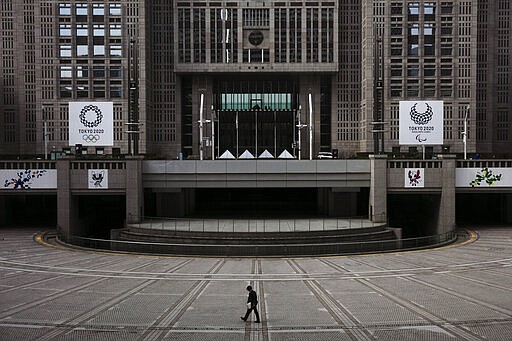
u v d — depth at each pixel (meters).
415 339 21.55
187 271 37.41
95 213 73.69
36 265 39.53
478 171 62.88
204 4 102.50
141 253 46.56
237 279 34.38
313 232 50.78
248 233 50.28
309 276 35.41
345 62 106.38
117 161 61.50
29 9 100.19
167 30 105.25
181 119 105.88
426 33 99.50
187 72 102.62
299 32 103.25
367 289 31.11
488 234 58.66
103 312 25.73
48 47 98.38
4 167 62.88
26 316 24.97
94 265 39.81
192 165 62.69
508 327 23.17
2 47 102.12
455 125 99.62
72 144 63.47
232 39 102.75
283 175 62.62
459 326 23.34
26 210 79.56
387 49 99.69
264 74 105.31
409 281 33.47
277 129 107.56
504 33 104.44
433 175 61.97
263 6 102.81
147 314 25.41
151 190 66.75
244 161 62.56
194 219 62.91
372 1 99.75
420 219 71.69
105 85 98.56
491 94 103.81
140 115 98.69
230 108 107.44
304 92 106.38
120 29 98.19
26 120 100.62
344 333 22.41
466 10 99.06
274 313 25.69
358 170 62.41
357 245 48.12
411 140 63.72
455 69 99.19
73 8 97.94
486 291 30.36
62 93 98.88
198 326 23.44
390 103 99.88
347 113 106.38
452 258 42.97
